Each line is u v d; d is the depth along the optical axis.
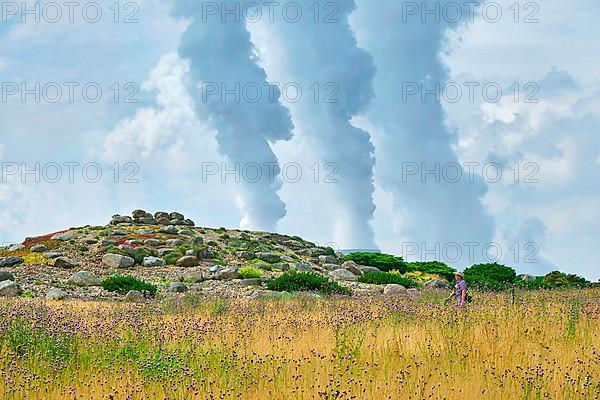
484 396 20.34
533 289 67.44
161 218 103.81
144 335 28.77
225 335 30.09
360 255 101.56
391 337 29.95
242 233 102.81
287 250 98.94
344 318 32.66
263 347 28.00
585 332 29.81
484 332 28.73
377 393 20.33
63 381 22.06
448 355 25.12
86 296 61.38
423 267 100.75
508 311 34.50
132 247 83.12
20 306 32.47
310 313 39.59
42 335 26.47
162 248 85.12
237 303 47.06
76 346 26.03
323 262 96.69
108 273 75.12
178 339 28.52
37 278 70.12
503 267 86.75
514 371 22.97
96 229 95.25
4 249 85.62
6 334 26.45
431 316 34.38
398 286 71.44
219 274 76.00
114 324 31.02
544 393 20.11
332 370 23.28
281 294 59.94
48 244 84.50
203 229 101.75
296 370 23.19
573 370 23.41
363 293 67.88
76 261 79.19
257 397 20.28
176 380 21.86
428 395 20.28
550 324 31.70
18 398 19.97
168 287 68.50
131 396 19.81
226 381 21.73
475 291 56.56
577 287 71.25
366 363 24.14
